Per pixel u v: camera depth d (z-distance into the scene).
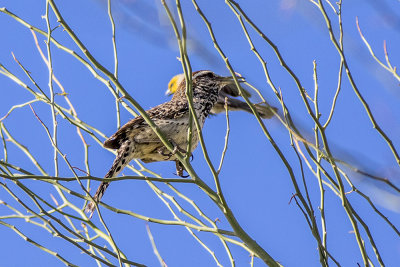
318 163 6.16
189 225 6.87
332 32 5.67
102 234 6.95
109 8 5.88
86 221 6.95
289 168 6.21
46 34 7.17
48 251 6.67
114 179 6.24
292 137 6.42
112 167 8.17
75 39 6.21
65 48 7.34
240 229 6.65
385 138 5.48
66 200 7.73
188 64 5.94
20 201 6.18
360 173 5.34
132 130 8.25
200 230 6.81
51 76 7.25
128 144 8.29
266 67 6.23
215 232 6.77
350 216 5.82
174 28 5.57
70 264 6.66
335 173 5.77
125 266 6.70
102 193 7.66
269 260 6.51
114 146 8.38
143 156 8.65
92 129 8.12
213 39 5.86
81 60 7.32
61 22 6.09
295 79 5.91
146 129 8.27
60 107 8.09
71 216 6.76
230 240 6.84
